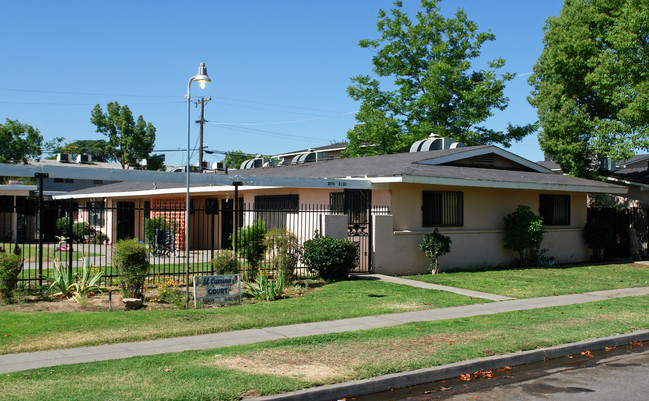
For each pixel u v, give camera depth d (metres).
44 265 18.06
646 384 6.81
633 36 19.61
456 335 8.68
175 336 8.53
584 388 6.66
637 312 10.87
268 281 13.23
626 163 33.47
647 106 19.34
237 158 62.38
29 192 30.88
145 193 25.19
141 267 11.50
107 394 5.66
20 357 7.21
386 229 16.16
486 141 35.19
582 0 23.36
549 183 19.02
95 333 8.45
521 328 9.27
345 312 10.41
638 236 23.72
